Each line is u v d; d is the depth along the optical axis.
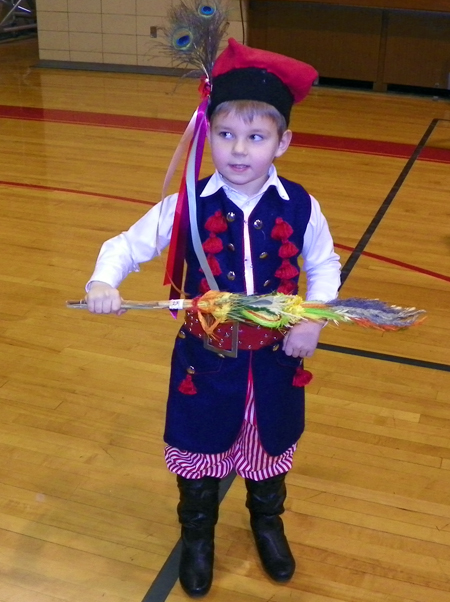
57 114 6.05
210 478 1.71
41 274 3.23
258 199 1.50
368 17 6.94
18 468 2.07
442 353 2.72
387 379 2.54
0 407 2.32
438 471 2.12
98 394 2.41
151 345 2.71
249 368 1.55
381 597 1.70
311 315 1.47
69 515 1.91
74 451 2.15
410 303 3.08
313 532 1.88
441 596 1.71
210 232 1.49
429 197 4.39
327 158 5.07
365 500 1.99
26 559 1.77
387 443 2.22
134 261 1.57
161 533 1.87
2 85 7.05
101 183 4.46
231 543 1.85
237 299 1.44
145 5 7.58
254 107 1.38
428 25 6.82
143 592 1.69
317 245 1.60
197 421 1.59
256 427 1.62
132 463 2.11
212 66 1.44
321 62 7.24
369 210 4.14
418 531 1.90
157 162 4.91
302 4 7.02
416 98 7.01
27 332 2.76
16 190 4.28
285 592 1.71
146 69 7.81
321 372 2.56
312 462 2.13
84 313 2.91
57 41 8.00
